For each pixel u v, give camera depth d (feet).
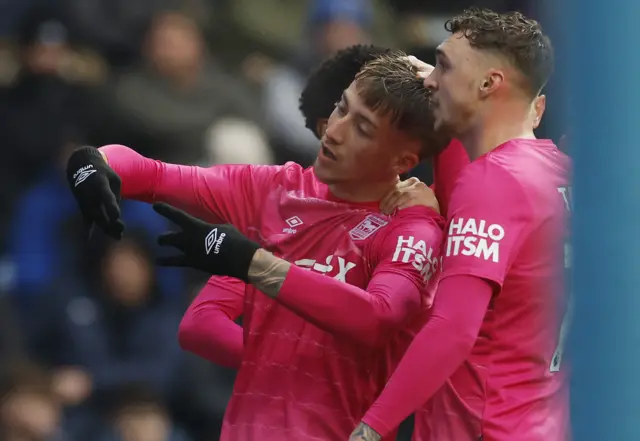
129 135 66.64
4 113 68.13
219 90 67.51
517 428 30.86
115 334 62.23
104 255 63.10
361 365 31.94
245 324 32.60
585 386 18.10
